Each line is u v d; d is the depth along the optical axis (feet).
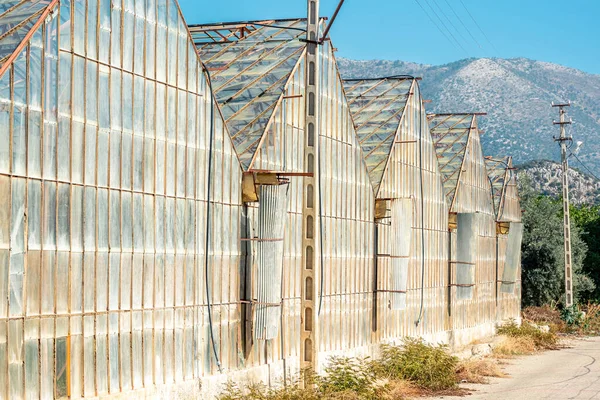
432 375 99.25
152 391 67.82
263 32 103.86
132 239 66.54
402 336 122.62
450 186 150.92
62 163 59.00
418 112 134.21
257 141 84.79
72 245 59.77
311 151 75.77
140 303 67.26
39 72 57.21
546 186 618.85
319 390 76.74
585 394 92.73
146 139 68.69
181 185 73.26
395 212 114.21
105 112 63.77
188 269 73.92
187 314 73.51
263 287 80.69
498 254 179.52
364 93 134.31
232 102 90.22
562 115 213.66
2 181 53.83
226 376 78.18
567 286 211.20
